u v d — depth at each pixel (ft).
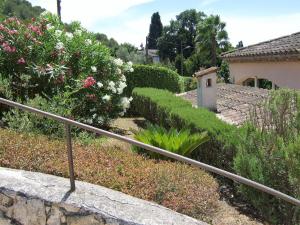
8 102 12.82
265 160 18.47
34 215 12.35
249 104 35.47
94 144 19.86
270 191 10.63
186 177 16.46
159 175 15.65
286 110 20.13
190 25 239.50
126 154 18.07
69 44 31.68
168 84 62.23
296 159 17.67
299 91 20.44
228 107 37.09
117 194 13.34
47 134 22.33
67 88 29.19
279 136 19.47
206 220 15.31
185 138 23.44
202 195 15.56
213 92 36.68
